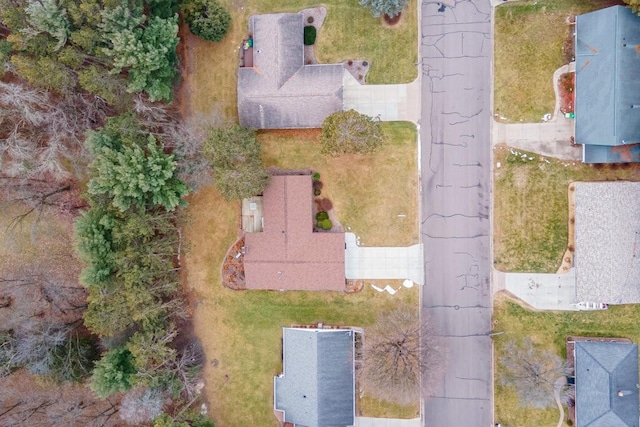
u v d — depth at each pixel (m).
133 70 30.47
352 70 34.28
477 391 33.88
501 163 33.47
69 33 29.73
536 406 33.25
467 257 33.88
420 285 34.25
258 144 32.28
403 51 33.91
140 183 29.75
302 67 33.31
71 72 30.67
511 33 33.12
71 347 33.94
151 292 31.69
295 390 33.78
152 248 31.61
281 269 33.62
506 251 33.56
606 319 32.81
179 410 34.34
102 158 29.70
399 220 34.28
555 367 32.69
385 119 34.22
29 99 30.09
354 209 34.53
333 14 34.25
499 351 33.66
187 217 33.38
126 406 33.72
